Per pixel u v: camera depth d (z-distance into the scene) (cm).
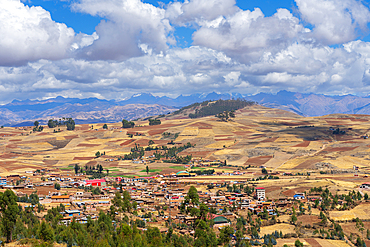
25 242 18138
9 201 19612
